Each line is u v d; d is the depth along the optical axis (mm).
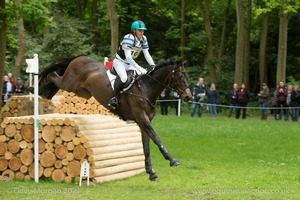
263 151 18422
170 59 12125
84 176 12250
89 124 13062
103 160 12750
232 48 43781
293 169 14859
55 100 18734
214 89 29922
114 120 14234
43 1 19047
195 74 40750
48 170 12594
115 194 10758
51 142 12555
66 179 12422
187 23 42125
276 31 41781
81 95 13320
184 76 12047
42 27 20078
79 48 35688
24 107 18547
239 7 34562
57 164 12492
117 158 13273
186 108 34469
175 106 34062
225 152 18156
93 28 42312
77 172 12359
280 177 13492
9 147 12906
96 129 13133
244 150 18594
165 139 21016
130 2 43750
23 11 18453
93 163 12266
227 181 12914
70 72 13281
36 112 12531
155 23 44875
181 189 11602
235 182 12773
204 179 13180
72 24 37125
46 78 13844
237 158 16922
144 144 12219
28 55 35531
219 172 14273
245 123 26453
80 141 12289
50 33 36188
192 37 41312
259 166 15352
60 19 36156
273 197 10469
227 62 40438
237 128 24344
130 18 44250
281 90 29312
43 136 12586
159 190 11383
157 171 14391
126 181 12906
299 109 30156
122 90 12211
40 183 12312
